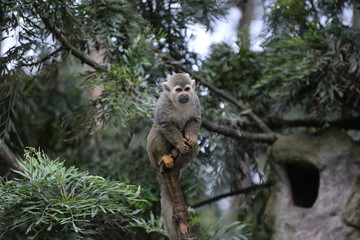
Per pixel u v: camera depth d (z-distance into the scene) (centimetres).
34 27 1067
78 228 721
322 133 1278
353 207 1163
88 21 1202
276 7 1339
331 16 1282
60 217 755
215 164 1382
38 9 1055
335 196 1194
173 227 880
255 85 1325
